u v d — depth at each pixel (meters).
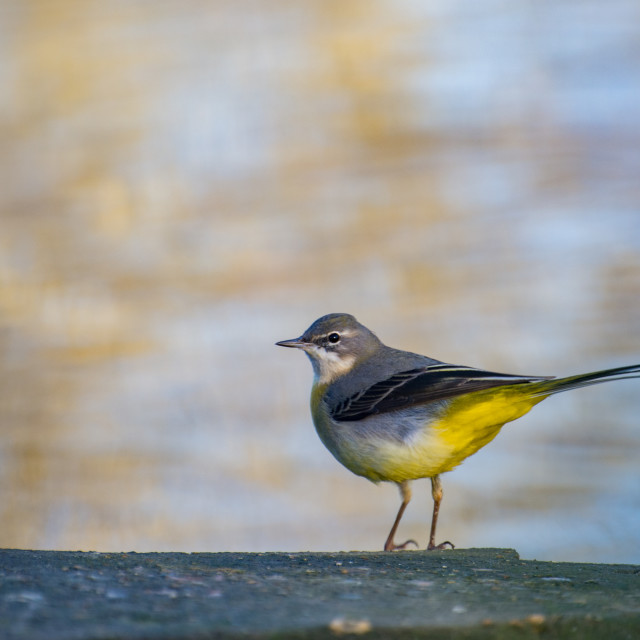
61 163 24.08
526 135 22.95
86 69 27.45
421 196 21.39
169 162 23.31
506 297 17.59
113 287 18.92
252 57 26.47
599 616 5.06
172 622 4.73
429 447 9.52
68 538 11.83
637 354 15.95
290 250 20.05
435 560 6.89
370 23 28.33
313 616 4.93
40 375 16.12
